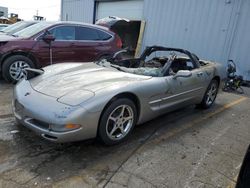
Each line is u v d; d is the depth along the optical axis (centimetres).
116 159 295
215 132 399
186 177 271
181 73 381
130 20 1255
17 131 343
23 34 624
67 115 266
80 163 281
